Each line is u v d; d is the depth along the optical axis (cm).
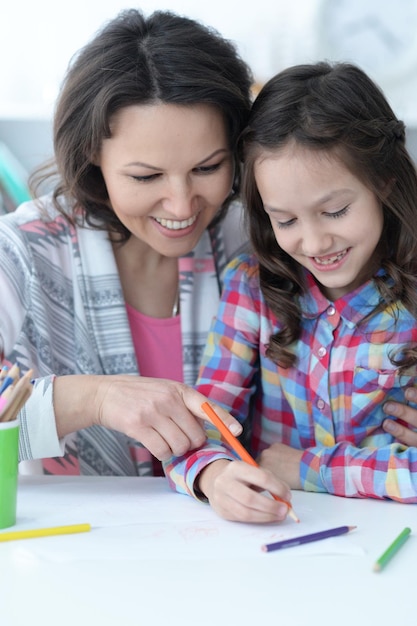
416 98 225
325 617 75
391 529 99
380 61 226
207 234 152
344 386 131
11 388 97
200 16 230
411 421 128
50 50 233
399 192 125
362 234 118
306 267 127
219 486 102
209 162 124
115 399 115
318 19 226
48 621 74
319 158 115
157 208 127
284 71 127
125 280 149
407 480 112
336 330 132
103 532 96
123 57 123
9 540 93
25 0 232
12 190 217
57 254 144
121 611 76
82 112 128
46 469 144
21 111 227
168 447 114
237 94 124
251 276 139
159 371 150
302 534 96
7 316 137
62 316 143
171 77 119
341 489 116
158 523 100
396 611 77
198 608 77
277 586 82
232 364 135
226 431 108
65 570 85
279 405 138
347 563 88
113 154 125
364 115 120
